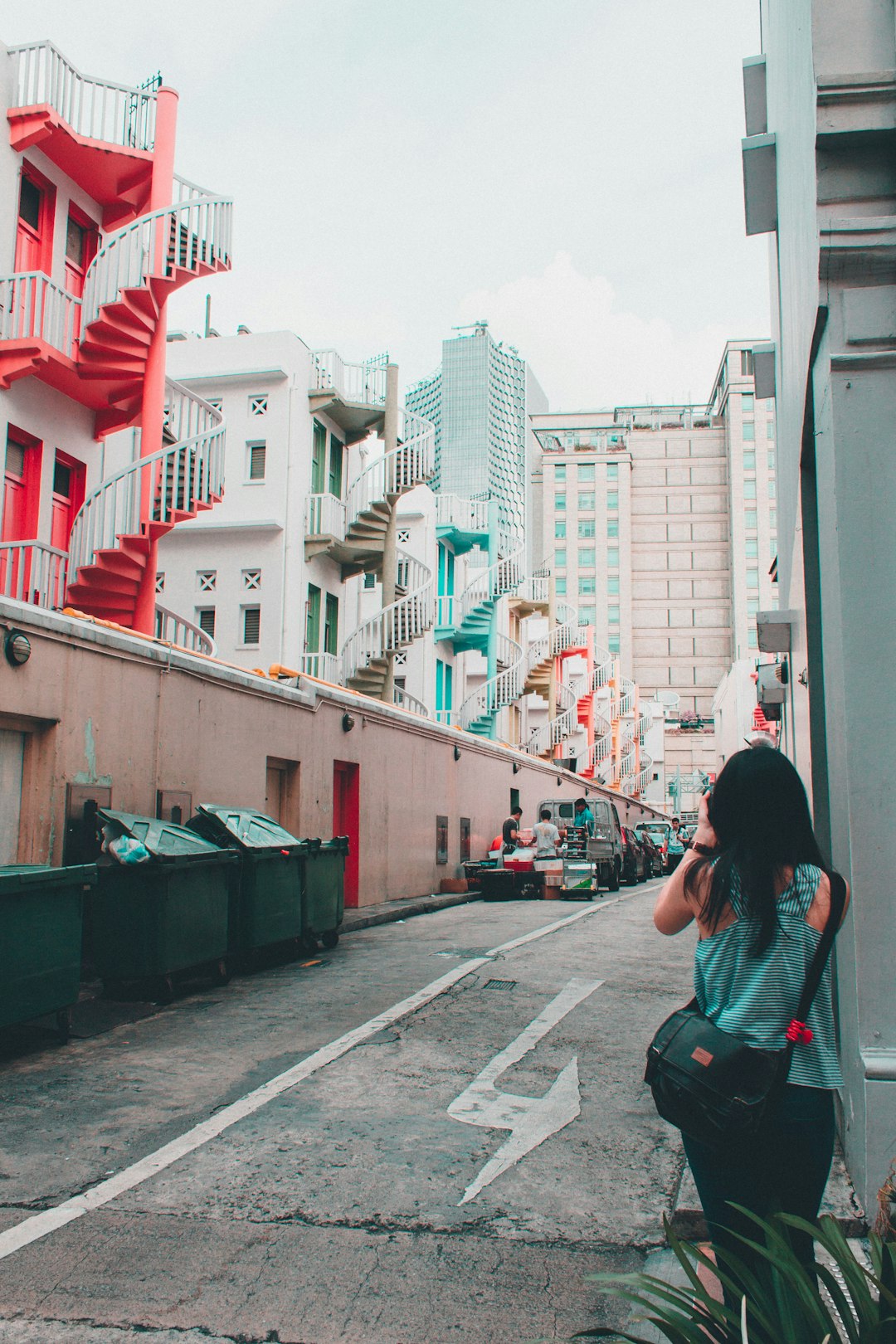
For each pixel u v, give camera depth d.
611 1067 6.56
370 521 24.66
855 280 4.64
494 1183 4.66
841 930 4.76
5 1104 5.72
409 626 24.42
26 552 14.26
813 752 5.83
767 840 2.69
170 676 11.53
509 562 36.66
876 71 4.62
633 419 125.81
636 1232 4.17
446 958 10.91
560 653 49.69
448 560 36.56
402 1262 3.85
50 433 14.80
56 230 14.84
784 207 7.54
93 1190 4.50
